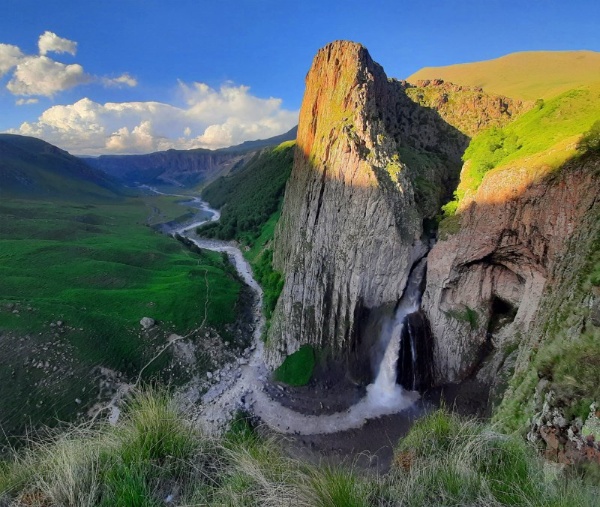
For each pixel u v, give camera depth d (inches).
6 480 312.7
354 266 2224.4
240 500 292.2
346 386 2130.9
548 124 2108.8
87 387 1980.8
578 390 478.3
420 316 2134.6
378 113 2711.6
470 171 2161.7
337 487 301.4
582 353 532.4
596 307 649.0
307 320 2364.7
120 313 2640.3
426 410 1895.9
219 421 1904.5
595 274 951.0
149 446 337.7
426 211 2276.1
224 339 2625.5
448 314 2057.1
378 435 1780.3
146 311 2696.9
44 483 299.0
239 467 330.0
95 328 2353.6
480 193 1915.6
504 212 1793.8
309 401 2047.2
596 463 389.4
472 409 1855.3
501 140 2192.4
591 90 2289.6
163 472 319.9
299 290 2455.7
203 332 2610.7
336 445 1727.4
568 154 1596.9
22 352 2033.7
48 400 1847.9
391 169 2257.6
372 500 312.5
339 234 2357.3
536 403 583.5
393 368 2087.8
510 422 646.5
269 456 365.4
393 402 1989.4
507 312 2033.7
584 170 1507.1
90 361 2119.8
